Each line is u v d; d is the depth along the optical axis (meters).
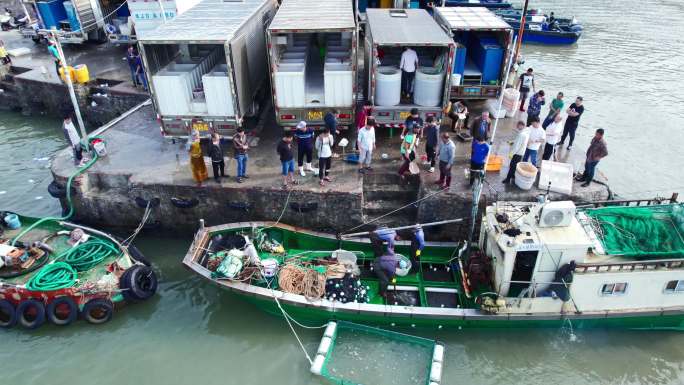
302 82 14.27
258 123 17.33
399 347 11.08
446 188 13.46
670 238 10.91
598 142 12.83
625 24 33.47
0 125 22.72
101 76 22.83
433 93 14.91
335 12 15.85
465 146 15.73
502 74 16.53
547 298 10.66
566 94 23.20
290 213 13.84
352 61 13.99
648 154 18.48
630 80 24.75
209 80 14.16
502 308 10.73
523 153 13.18
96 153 15.27
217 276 11.52
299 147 13.62
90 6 25.31
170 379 10.66
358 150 15.00
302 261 12.39
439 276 12.30
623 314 10.88
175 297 12.76
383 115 15.26
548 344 11.33
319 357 10.58
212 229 12.88
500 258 10.70
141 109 18.92
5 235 13.52
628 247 10.88
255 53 16.94
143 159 15.18
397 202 14.16
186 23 15.54
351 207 13.55
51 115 23.44
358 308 11.00
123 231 14.91
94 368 10.91
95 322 11.88
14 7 33.75
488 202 13.27
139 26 21.05
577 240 10.29
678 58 27.41
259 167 14.60
